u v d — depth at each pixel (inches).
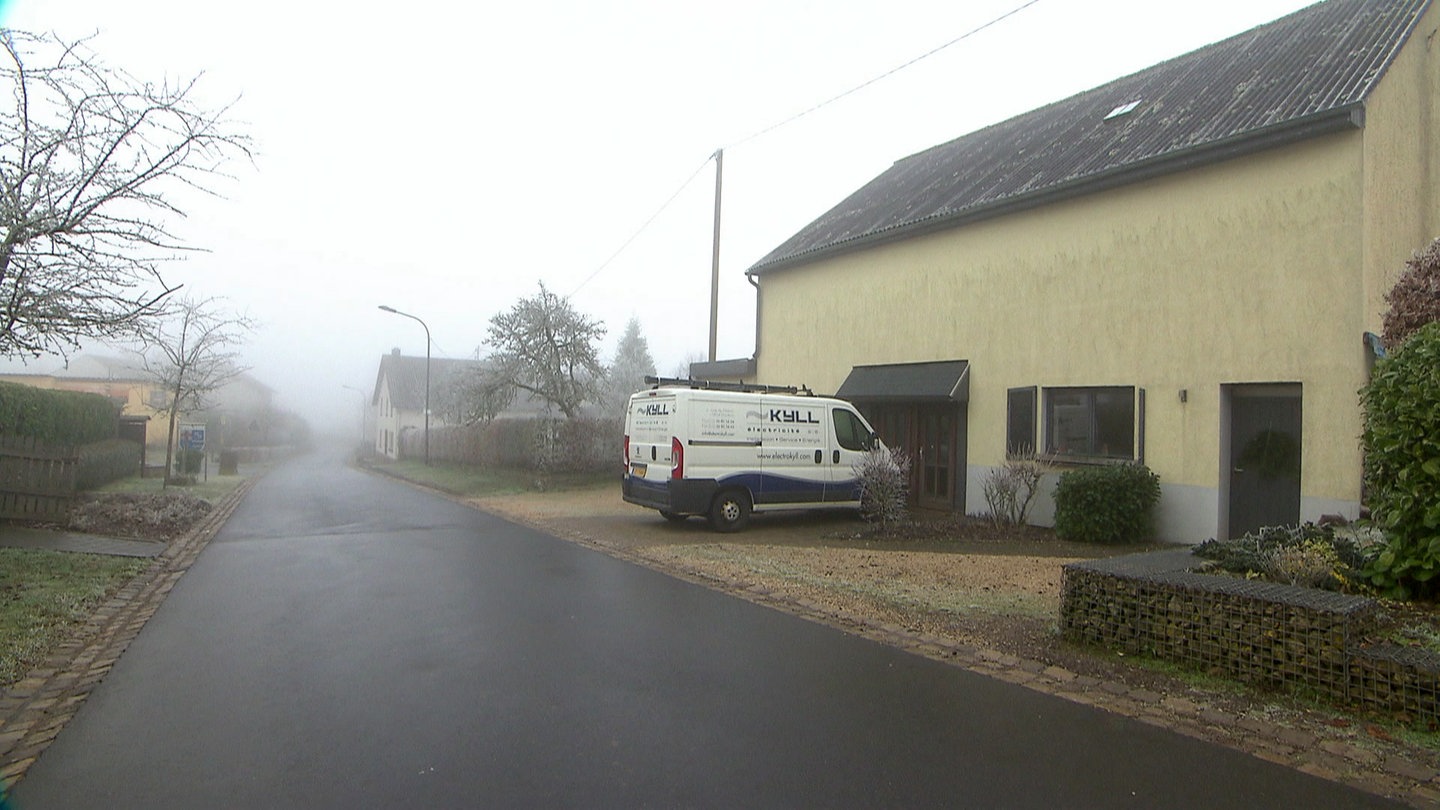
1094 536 435.5
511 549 444.5
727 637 257.8
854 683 212.8
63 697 200.7
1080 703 197.3
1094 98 642.8
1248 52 529.7
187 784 152.2
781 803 145.7
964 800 147.1
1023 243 513.3
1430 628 200.7
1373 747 167.8
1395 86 381.7
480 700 198.5
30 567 344.8
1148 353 443.5
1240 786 152.9
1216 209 415.8
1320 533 270.5
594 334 1000.9
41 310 292.8
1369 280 364.2
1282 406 395.2
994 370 530.9
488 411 989.2
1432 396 216.1
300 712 190.1
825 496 522.3
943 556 402.3
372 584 342.6
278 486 1019.3
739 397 500.7
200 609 295.9
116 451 802.2
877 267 628.7
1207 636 211.3
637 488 520.4
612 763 162.4
